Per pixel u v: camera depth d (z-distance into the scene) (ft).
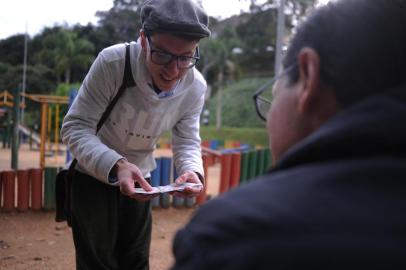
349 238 1.95
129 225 8.37
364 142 2.16
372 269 1.88
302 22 2.96
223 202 2.30
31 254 14.40
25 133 66.85
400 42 2.45
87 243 7.95
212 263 2.10
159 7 6.59
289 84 2.94
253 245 2.05
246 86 132.36
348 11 2.63
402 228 1.95
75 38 128.67
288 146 2.93
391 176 2.10
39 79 134.92
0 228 17.34
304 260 1.95
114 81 7.10
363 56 2.46
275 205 2.14
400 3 2.60
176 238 2.49
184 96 7.79
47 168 19.93
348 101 2.50
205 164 22.57
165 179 21.62
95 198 7.84
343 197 2.09
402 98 2.20
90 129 7.34
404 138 2.08
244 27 139.85
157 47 6.67
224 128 116.57
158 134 7.91
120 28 127.85
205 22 6.93
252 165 26.71
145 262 8.71
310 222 2.03
